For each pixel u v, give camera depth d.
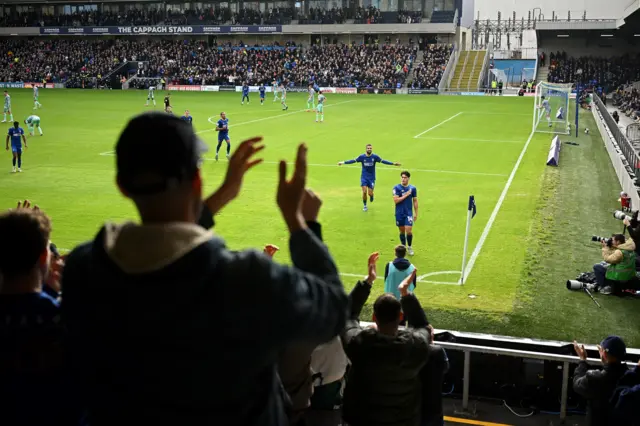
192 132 2.01
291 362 3.53
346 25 76.88
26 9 90.25
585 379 5.64
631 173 21.86
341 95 68.44
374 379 4.16
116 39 88.31
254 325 1.82
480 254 15.35
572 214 19.39
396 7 77.69
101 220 18.33
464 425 6.79
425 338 4.30
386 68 73.44
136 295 1.79
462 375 7.28
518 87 77.62
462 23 79.56
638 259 13.02
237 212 19.05
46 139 34.00
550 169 26.73
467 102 58.88
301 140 34.06
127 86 75.75
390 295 4.36
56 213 19.03
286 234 16.95
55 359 2.38
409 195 15.11
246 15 81.56
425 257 15.12
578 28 71.94
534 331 10.99
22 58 83.88
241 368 1.87
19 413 2.36
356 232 17.09
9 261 2.41
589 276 13.23
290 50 79.12
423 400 5.04
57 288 3.27
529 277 13.71
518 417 6.93
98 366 1.90
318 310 1.97
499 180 24.38
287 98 63.06
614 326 11.18
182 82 75.75
